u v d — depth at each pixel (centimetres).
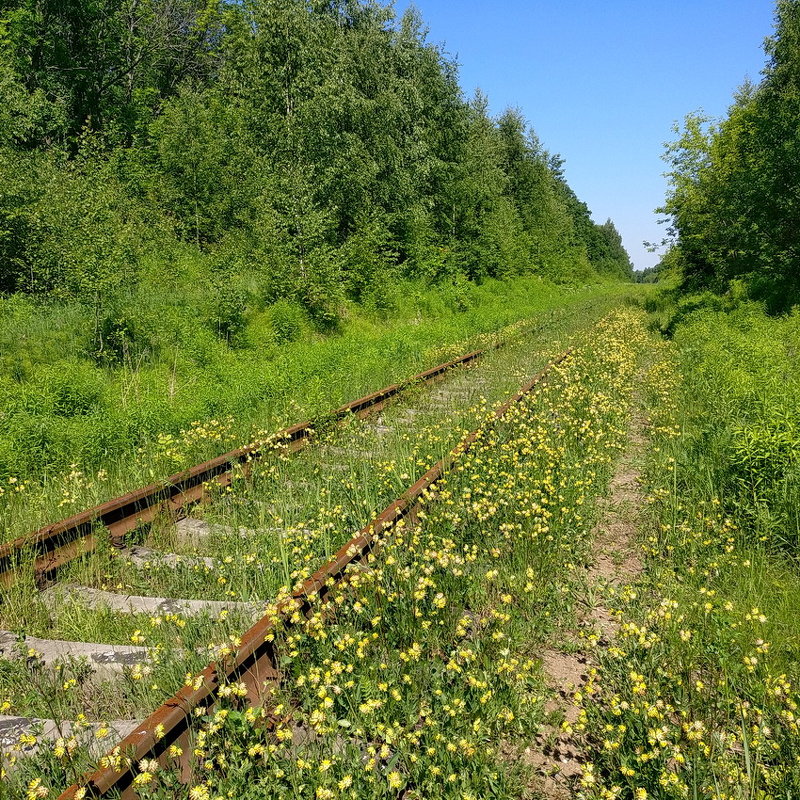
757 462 575
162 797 237
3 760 256
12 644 339
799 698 308
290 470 631
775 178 1750
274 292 1589
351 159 2238
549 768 283
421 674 321
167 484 532
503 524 455
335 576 380
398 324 1958
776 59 2992
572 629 391
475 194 3278
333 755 258
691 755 278
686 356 1333
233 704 282
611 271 10831
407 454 648
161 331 1176
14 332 1052
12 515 526
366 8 2756
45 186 1338
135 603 383
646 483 635
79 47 2788
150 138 2209
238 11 2442
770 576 441
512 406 822
